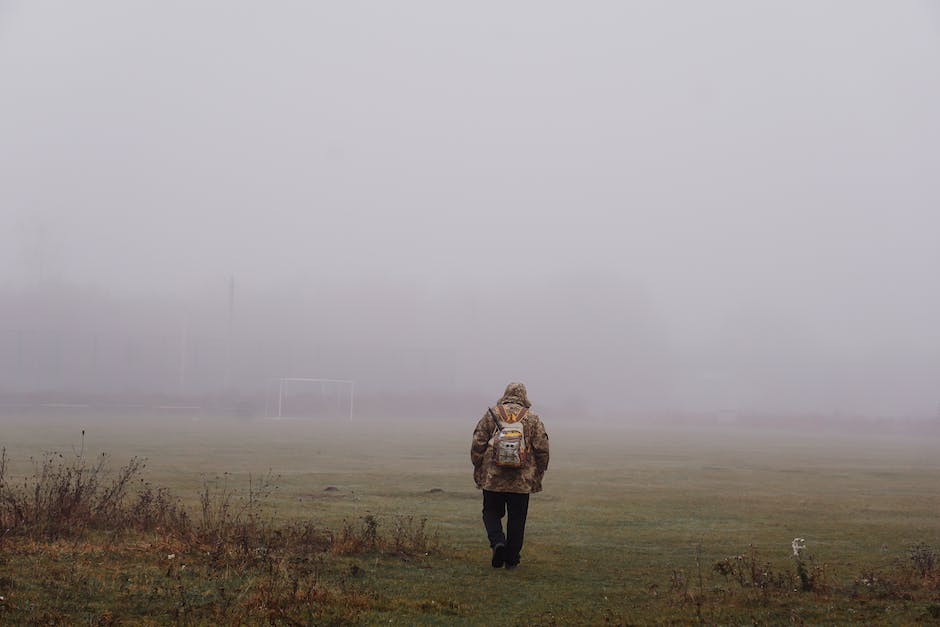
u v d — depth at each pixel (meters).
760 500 21.00
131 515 12.04
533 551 11.96
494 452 10.12
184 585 8.19
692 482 26.33
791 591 9.24
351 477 24.98
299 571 9.09
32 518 11.05
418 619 7.58
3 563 8.62
